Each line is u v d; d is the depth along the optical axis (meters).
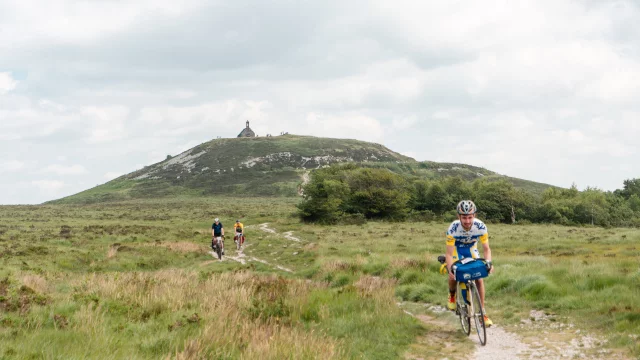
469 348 7.55
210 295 10.88
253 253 31.27
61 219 68.75
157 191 178.00
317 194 68.88
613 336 7.32
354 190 76.25
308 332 8.34
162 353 6.37
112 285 11.79
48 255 25.95
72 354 5.90
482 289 7.95
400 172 192.25
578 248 30.86
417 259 18.69
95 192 192.50
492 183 87.88
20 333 6.95
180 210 96.81
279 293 11.30
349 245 32.59
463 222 7.61
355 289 12.01
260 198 151.25
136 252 28.92
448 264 7.80
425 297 12.61
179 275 16.00
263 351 6.40
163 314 8.93
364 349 7.41
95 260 25.88
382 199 74.31
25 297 9.63
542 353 7.04
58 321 7.74
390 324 8.94
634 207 112.38
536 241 35.88
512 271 14.29
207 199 149.25
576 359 6.61
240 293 10.98
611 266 15.03
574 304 9.91
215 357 6.21
